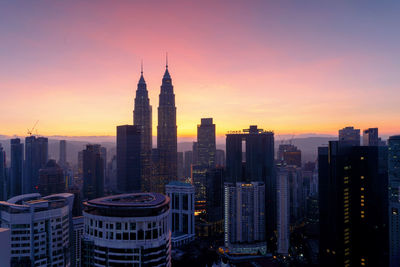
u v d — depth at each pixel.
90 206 199.00
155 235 194.00
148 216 192.88
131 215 194.88
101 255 193.25
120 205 192.75
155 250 192.00
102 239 193.50
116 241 190.75
